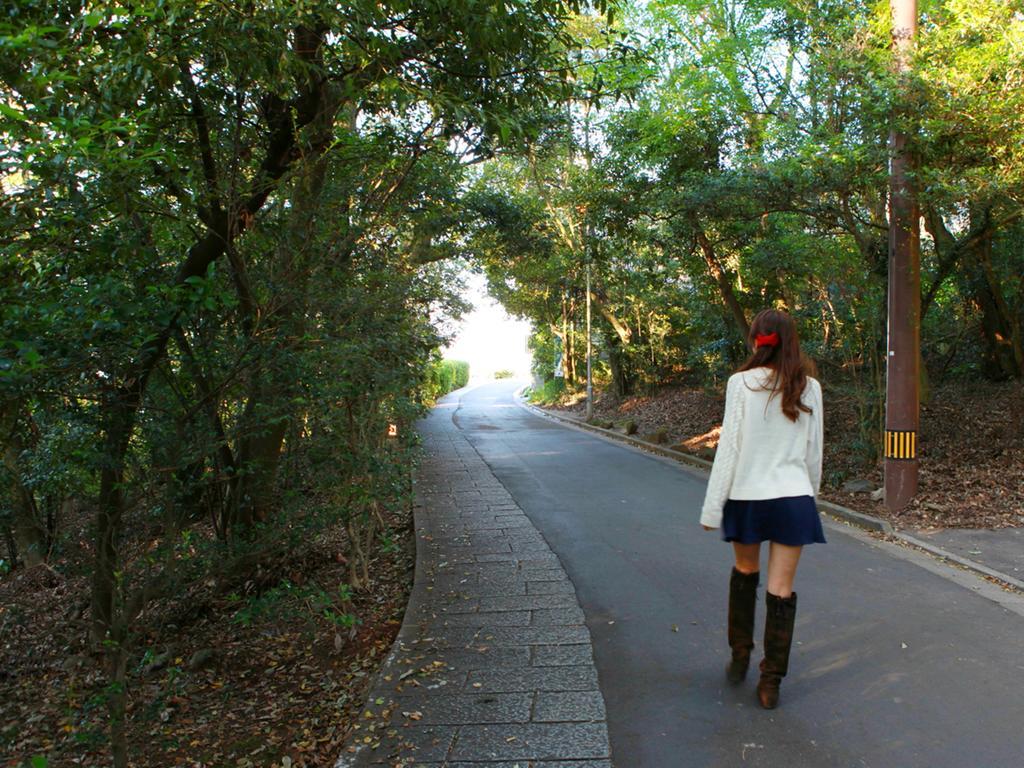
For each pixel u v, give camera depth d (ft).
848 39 29.01
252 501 16.40
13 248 9.30
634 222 47.52
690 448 48.47
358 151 19.72
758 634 14.89
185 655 17.01
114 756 10.44
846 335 36.99
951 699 11.74
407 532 27.73
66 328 8.36
